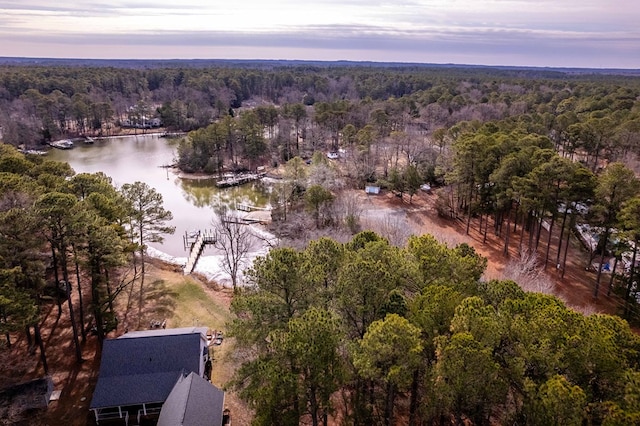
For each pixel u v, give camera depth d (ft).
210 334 109.91
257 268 74.13
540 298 68.90
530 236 154.81
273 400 59.52
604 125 209.46
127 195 132.05
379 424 74.74
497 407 71.26
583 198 124.98
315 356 58.54
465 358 54.95
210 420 72.84
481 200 162.50
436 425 74.64
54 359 97.60
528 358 58.39
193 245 168.55
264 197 239.50
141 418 82.02
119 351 86.43
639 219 103.81
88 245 94.17
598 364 55.11
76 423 81.30
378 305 72.74
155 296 128.16
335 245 85.76
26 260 88.48
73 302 120.57
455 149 184.24
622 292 117.50
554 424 50.49
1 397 81.41
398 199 215.31
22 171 141.38
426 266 82.23
